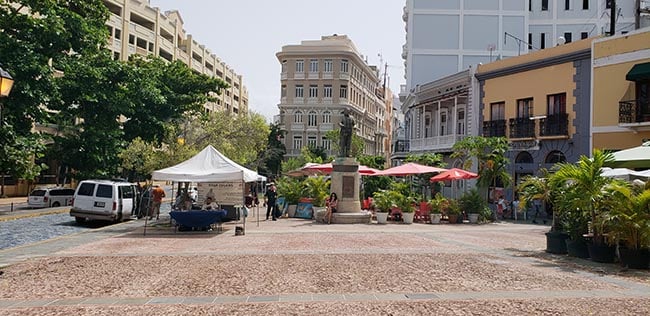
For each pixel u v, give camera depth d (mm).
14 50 23094
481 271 9922
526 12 44031
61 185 39812
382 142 94625
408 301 7336
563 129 26406
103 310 6758
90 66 28188
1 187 38250
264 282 8625
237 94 94750
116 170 31469
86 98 27516
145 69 33625
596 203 11328
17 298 7422
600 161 11469
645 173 13172
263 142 46938
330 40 71562
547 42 44969
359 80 75812
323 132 68000
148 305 7031
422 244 14344
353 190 22375
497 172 26109
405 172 24609
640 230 10305
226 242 14383
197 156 17734
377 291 7996
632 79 22516
